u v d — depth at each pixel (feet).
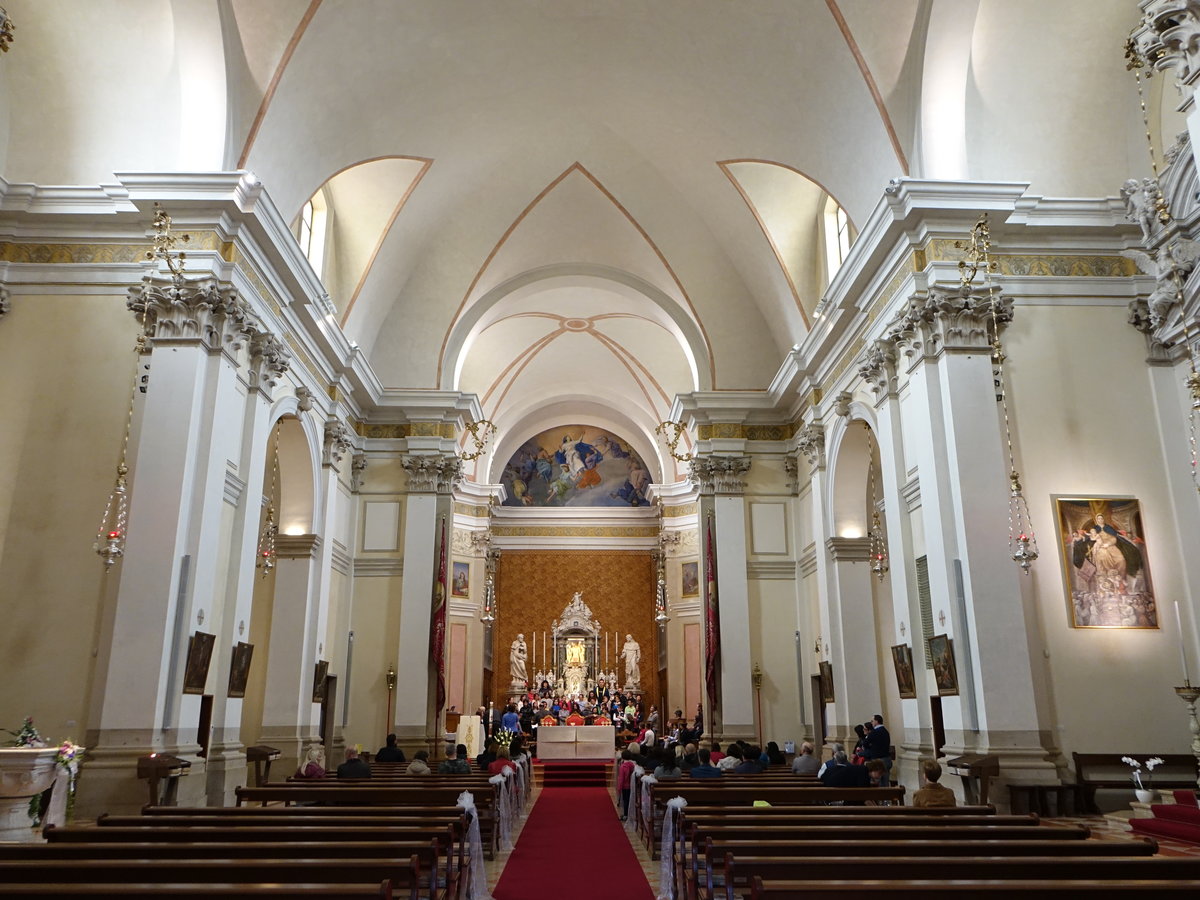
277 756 42.47
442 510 58.85
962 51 36.60
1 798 24.97
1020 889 11.40
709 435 60.70
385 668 56.29
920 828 17.87
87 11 35.19
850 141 40.68
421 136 46.83
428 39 41.01
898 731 49.88
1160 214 31.60
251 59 35.86
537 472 95.81
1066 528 34.14
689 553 86.89
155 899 10.72
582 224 58.39
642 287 62.28
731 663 56.59
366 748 54.95
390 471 59.41
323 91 39.06
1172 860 13.69
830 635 51.31
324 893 10.75
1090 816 30.42
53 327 35.24
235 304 35.45
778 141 44.86
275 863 13.43
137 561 31.86
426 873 17.07
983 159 37.99
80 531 33.22
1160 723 32.55
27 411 34.37
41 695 31.71
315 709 49.80
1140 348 36.22
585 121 50.14
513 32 42.52
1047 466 34.73
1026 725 31.30
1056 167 38.32
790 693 57.16
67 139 36.70
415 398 59.47
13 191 35.29
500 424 88.22
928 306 35.32
